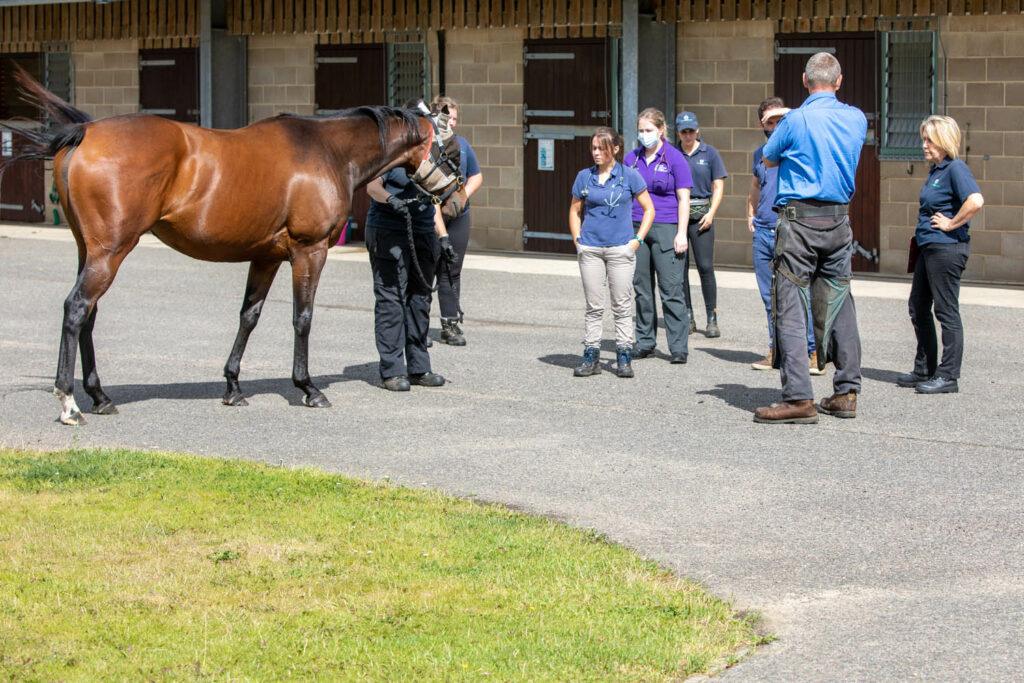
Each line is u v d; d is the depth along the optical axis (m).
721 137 16.84
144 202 7.88
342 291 14.52
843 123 8.29
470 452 7.65
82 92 22.55
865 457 7.55
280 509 6.29
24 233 21.22
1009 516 6.41
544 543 5.84
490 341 11.55
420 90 19.17
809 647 4.82
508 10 18.17
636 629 4.86
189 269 16.42
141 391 9.30
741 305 13.68
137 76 21.88
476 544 5.81
